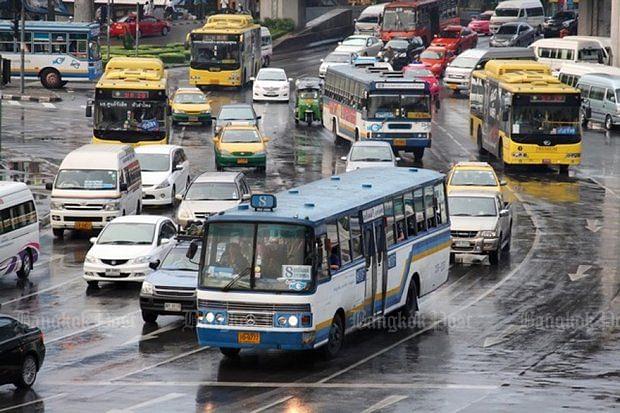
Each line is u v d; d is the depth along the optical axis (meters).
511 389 67.50
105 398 65.69
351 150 143.50
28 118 185.62
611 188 144.25
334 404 64.12
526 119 153.00
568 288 96.00
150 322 84.44
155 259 95.31
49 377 70.44
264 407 63.47
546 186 145.25
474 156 166.50
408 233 85.25
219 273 71.19
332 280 73.19
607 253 109.62
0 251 95.75
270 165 155.50
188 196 115.62
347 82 170.00
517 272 102.06
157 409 63.31
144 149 134.62
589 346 77.94
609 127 192.50
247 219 71.38
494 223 105.31
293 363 73.44
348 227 76.12
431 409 63.19
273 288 70.69
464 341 79.19
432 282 89.62
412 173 91.69
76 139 168.88
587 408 63.53
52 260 106.12
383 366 72.62
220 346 71.25
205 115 188.25
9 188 98.38
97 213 114.31
